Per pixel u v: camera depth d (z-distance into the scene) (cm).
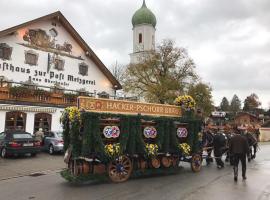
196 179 1259
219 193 1012
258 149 2905
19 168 1489
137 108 1276
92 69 3247
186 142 1450
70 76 3052
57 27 2988
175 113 1418
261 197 970
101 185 1123
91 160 1174
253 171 1502
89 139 1107
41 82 2831
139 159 1290
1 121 2311
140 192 1013
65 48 3034
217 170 1518
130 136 1219
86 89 3172
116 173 1188
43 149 2138
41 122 2541
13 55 2667
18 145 1836
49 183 1158
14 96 2397
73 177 1112
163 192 1016
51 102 2600
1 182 1180
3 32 2575
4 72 2602
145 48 5991
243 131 1334
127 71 3984
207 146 1722
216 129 1888
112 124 1194
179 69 3775
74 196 957
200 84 3997
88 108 1140
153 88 3609
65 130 1203
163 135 1327
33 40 2806
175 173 1403
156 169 1329
